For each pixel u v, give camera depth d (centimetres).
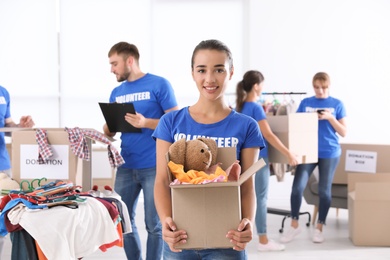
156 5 604
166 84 300
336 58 583
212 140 161
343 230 457
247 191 165
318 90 430
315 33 584
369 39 579
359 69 581
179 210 152
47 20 609
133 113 282
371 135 583
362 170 465
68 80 612
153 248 294
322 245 409
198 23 604
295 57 587
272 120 401
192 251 166
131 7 607
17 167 251
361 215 404
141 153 293
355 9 578
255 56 590
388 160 456
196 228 152
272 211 512
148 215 293
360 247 402
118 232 227
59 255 199
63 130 258
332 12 581
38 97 613
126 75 301
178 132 170
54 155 250
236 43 602
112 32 609
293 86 588
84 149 253
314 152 404
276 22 586
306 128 398
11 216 202
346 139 586
